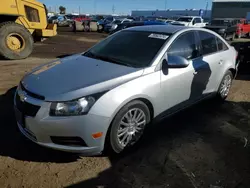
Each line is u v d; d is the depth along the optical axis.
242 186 2.72
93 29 26.94
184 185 2.70
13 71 6.93
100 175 2.80
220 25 21.97
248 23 24.25
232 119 4.35
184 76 3.66
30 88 2.89
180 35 3.81
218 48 4.60
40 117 2.67
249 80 6.95
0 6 8.78
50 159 3.03
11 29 8.49
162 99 3.40
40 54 10.18
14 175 2.73
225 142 3.59
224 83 4.90
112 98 2.79
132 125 3.12
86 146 2.79
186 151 3.32
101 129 2.76
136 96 2.99
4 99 4.75
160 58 3.40
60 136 2.70
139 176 2.82
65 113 2.64
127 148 3.18
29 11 9.81
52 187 2.60
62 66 3.41
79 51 11.74
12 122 3.84
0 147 3.21
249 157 3.25
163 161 3.09
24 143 3.32
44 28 10.55
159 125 4.00
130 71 3.16
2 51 8.39
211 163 3.09
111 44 4.00
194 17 24.31
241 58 7.79
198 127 4.00
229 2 33.81
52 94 2.71
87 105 2.68
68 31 26.14
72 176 2.77
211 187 2.69
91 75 3.05
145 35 3.91
